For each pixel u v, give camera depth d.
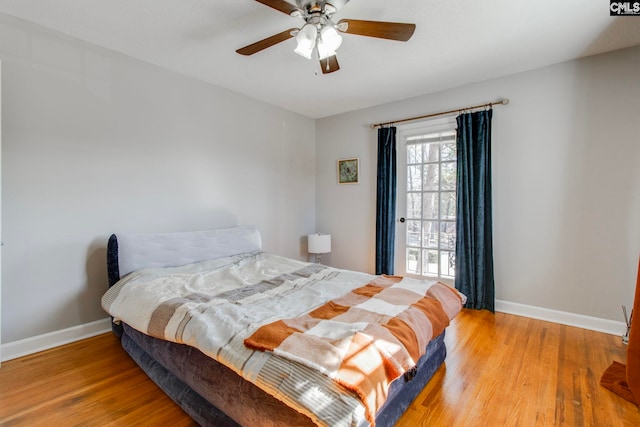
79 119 2.26
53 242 2.17
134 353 1.93
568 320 2.61
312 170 4.36
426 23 2.00
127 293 2.01
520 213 2.81
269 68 2.73
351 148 4.01
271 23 2.03
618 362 1.95
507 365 1.96
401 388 1.43
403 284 2.05
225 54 2.47
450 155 3.24
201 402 1.42
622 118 2.36
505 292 2.92
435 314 1.68
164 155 2.75
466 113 2.99
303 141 4.20
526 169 2.76
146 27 2.09
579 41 2.23
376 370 1.08
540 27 2.05
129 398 1.63
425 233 3.45
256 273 2.50
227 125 3.25
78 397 1.63
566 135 2.58
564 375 1.84
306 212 4.28
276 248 3.87
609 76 2.40
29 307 2.08
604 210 2.45
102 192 2.39
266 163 3.70
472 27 2.05
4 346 1.99
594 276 2.50
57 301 2.20
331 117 4.20
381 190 3.62
